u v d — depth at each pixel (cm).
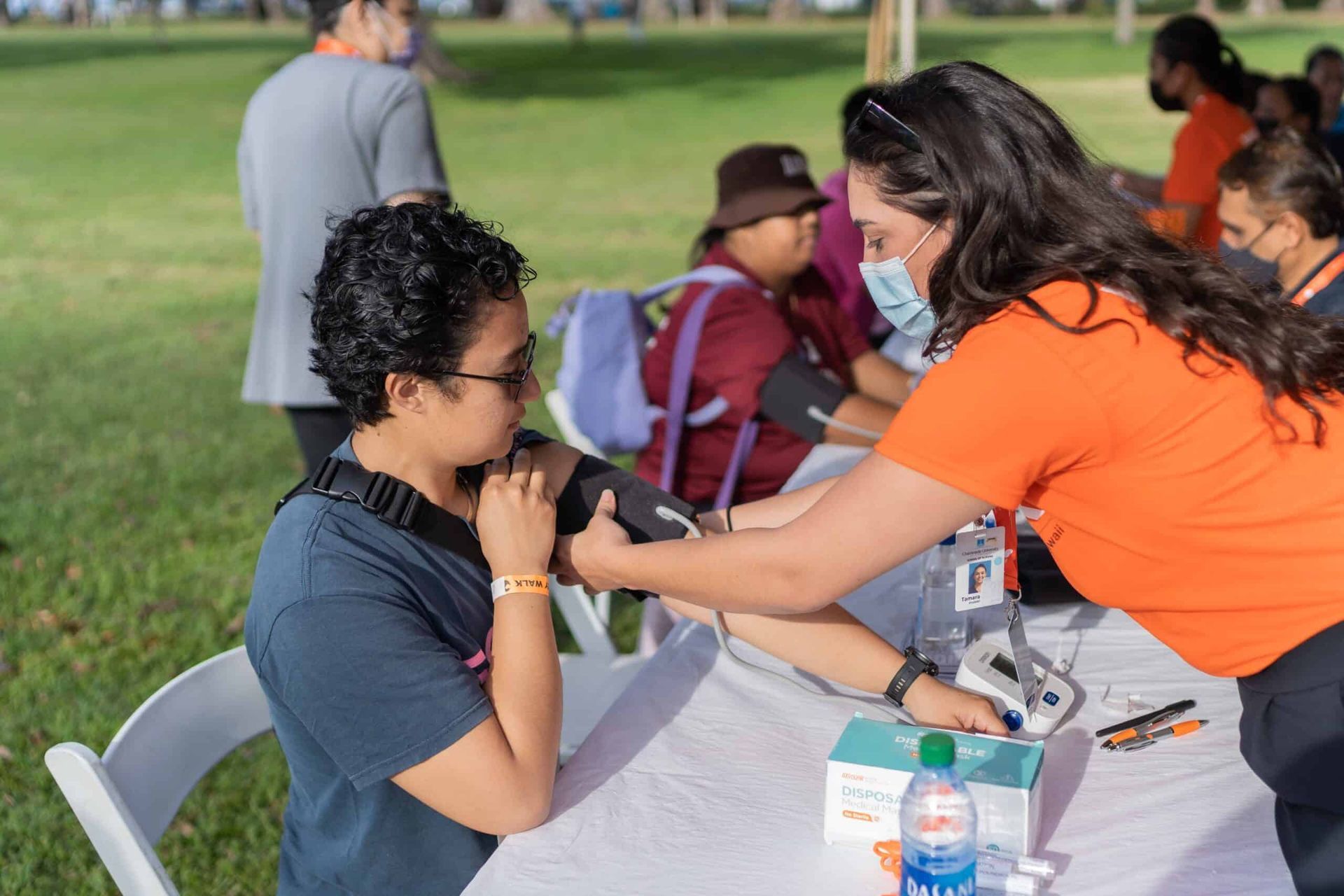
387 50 327
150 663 368
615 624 388
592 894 131
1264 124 563
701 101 2144
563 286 890
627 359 310
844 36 3775
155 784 163
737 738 162
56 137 1744
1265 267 274
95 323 801
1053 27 4116
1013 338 126
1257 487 124
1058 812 144
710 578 146
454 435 149
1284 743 126
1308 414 124
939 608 187
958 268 133
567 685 259
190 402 630
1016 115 133
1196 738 159
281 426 594
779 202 301
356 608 143
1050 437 126
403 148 320
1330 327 129
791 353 295
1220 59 455
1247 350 124
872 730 143
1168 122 1716
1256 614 127
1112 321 125
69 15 4944
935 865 117
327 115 312
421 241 142
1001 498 130
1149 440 125
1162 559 130
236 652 181
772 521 189
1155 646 186
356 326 143
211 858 287
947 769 121
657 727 164
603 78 2486
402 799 148
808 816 144
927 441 129
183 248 1055
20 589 416
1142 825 140
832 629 172
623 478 175
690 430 310
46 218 1196
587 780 153
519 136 1777
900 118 137
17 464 537
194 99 2156
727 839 140
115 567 432
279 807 308
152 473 528
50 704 344
